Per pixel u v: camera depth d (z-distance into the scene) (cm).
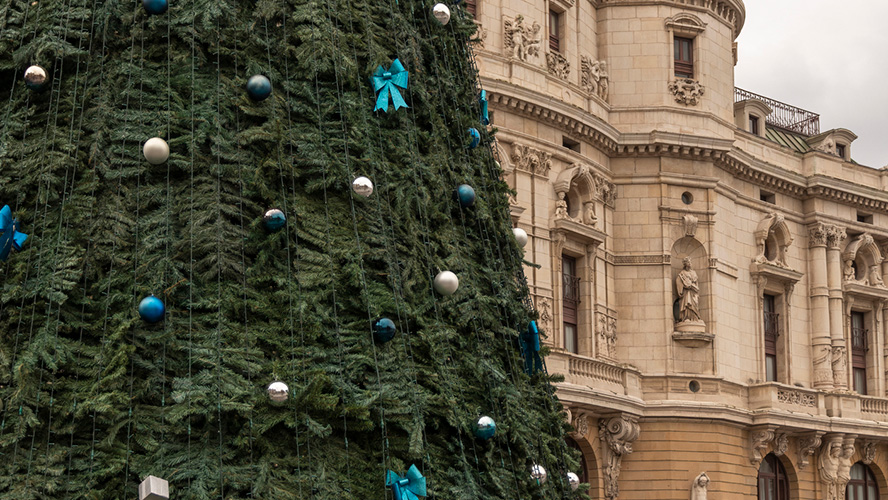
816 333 4862
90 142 1115
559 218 3912
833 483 4694
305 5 1223
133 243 1087
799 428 4534
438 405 1118
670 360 4228
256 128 1144
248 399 1032
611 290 4244
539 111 3888
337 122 1193
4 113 1148
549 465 1223
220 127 1135
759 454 4416
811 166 4969
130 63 1145
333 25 1240
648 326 4253
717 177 4494
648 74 4403
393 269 1158
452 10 1413
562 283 3997
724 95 4609
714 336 4306
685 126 4403
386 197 1192
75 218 1082
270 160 1129
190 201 1105
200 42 1173
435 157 1265
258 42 1189
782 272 4716
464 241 1262
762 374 4603
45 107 1144
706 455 4172
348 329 1112
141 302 1034
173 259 1081
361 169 1188
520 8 3978
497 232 1329
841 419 4697
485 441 1142
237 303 1073
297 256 1119
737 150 4506
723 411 4216
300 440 1055
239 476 1011
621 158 4350
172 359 1050
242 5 1209
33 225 1088
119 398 1016
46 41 1145
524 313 1297
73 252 1068
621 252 4306
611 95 4400
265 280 1099
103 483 998
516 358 1250
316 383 1044
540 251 3856
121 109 1135
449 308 1188
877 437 4878
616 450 3997
